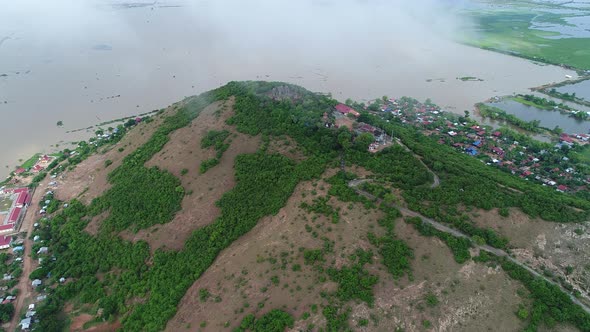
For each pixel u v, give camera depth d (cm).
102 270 13688
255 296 11162
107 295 12925
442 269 11169
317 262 11638
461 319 10212
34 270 14200
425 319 10169
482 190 13838
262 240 12825
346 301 10500
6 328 12325
